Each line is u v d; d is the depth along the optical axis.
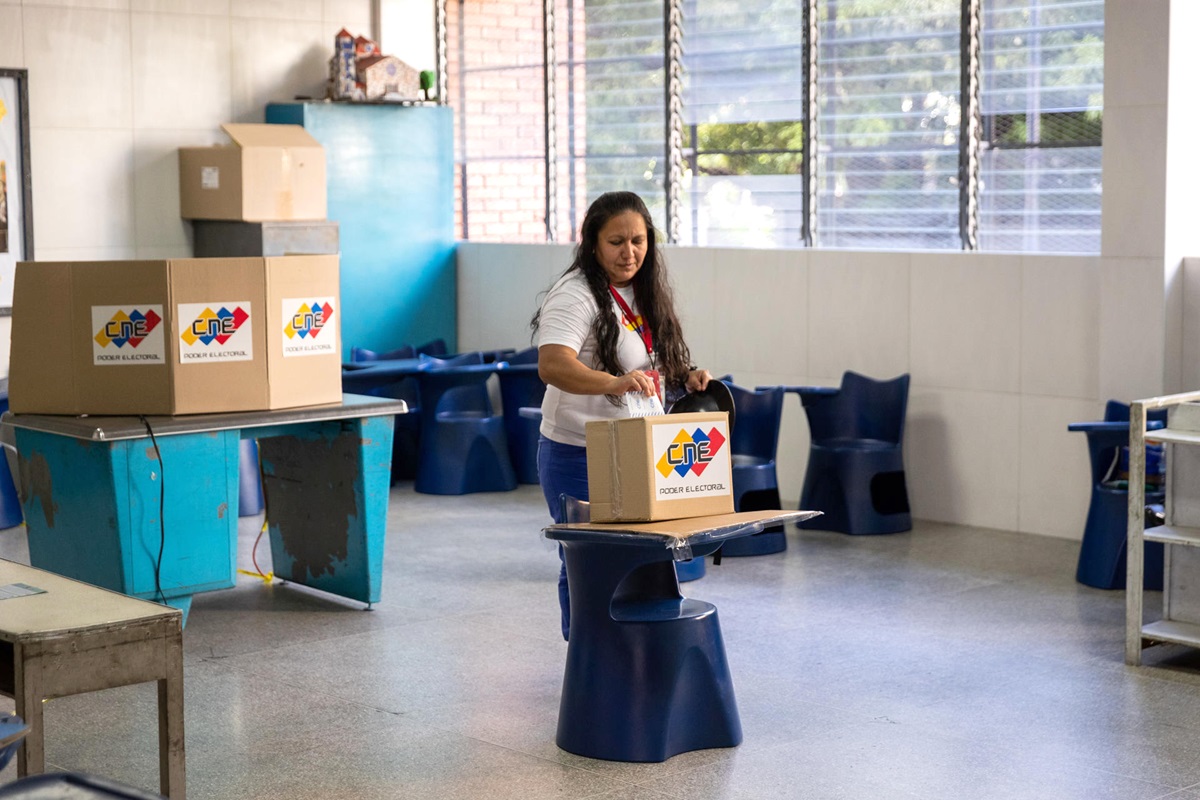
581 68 8.84
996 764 3.90
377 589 5.61
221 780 3.83
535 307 9.01
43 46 7.88
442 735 4.17
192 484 5.18
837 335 7.52
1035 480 6.87
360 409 5.44
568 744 4.02
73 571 5.27
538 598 5.78
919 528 7.08
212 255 8.44
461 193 9.67
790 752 4.00
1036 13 6.82
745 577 6.09
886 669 4.78
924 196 7.29
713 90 8.14
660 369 4.30
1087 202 6.77
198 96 8.50
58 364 5.14
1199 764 3.90
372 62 8.88
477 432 8.11
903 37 7.28
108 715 4.36
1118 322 6.41
